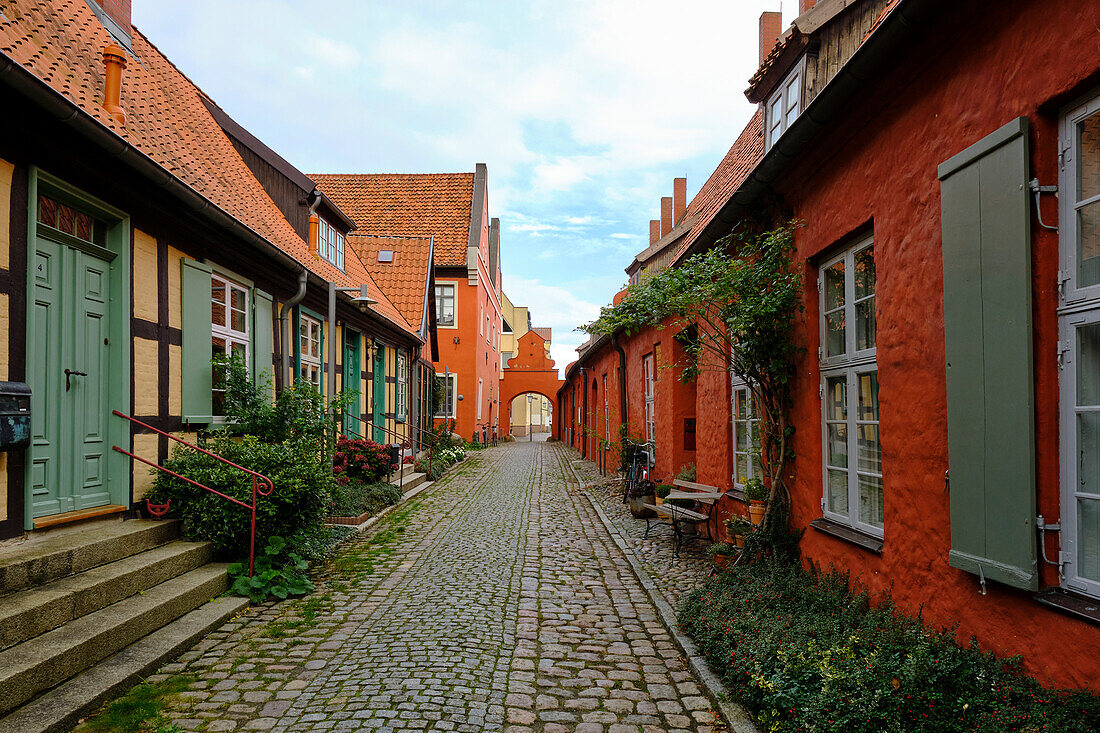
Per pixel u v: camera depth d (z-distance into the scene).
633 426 13.46
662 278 6.01
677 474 9.95
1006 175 2.84
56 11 6.24
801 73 6.30
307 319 10.02
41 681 3.29
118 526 5.01
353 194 29.05
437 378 27.34
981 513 2.98
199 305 6.35
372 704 3.50
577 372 24.92
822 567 4.91
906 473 3.71
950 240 3.23
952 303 3.21
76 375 4.83
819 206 4.98
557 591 5.90
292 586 5.65
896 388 3.84
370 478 10.92
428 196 29.19
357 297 11.10
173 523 5.50
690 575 6.30
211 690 3.65
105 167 4.93
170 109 8.17
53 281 4.64
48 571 4.04
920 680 2.79
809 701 2.96
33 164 4.32
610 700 3.64
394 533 8.52
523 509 10.81
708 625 4.28
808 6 6.83
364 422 12.04
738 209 6.23
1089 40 2.47
